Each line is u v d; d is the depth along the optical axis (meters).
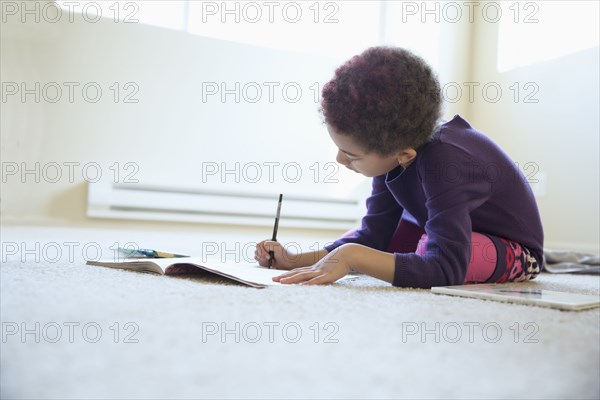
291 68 3.62
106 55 3.21
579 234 2.93
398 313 0.80
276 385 0.50
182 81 3.38
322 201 3.67
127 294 0.85
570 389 0.55
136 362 0.55
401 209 1.48
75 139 3.17
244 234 3.38
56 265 1.21
